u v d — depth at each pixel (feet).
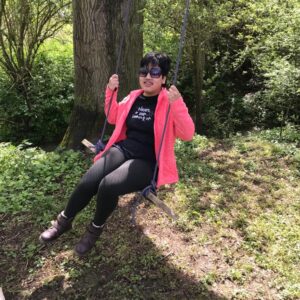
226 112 19.22
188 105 19.97
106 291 7.41
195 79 17.01
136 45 13.03
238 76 20.95
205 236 8.80
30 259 8.19
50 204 9.78
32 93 19.38
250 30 17.40
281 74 14.33
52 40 22.79
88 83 12.92
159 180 6.74
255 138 14.61
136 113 7.14
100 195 6.56
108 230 8.95
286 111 16.61
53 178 11.08
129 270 7.79
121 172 6.59
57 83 19.30
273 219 9.48
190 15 14.07
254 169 12.03
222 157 12.91
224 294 7.33
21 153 12.37
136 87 13.47
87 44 12.44
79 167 11.68
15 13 18.22
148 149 7.02
